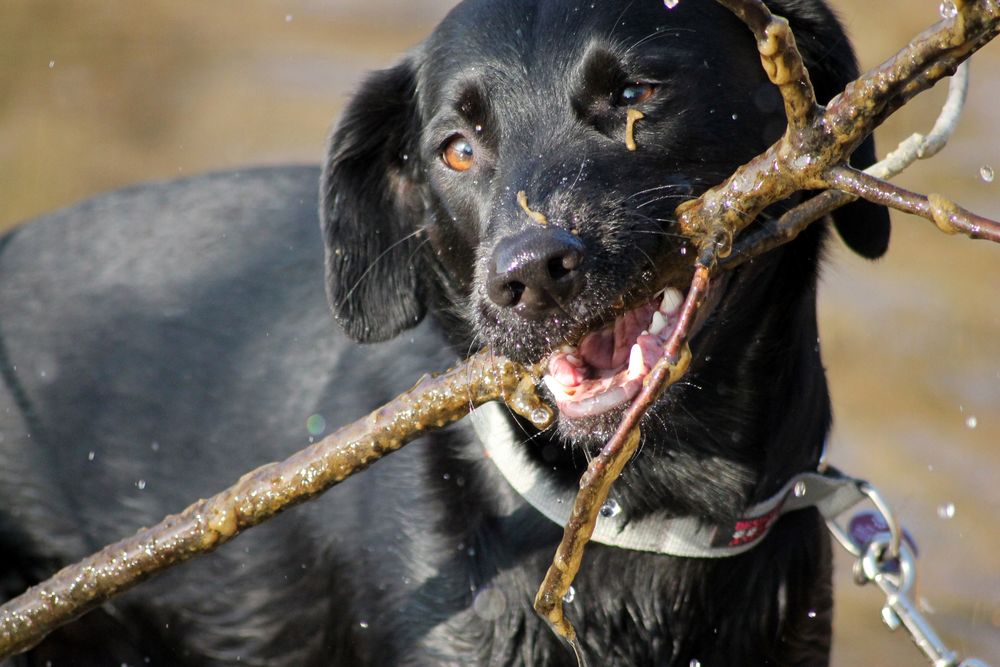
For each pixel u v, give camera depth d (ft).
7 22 84.07
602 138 21.99
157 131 70.69
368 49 87.10
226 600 26.53
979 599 35.45
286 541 25.73
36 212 59.52
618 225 20.49
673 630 23.40
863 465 41.34
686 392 22.67
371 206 25.62
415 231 25.63
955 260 55.98
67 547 28.12
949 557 37.14
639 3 22.52
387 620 23.76
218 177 30.86
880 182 16.08
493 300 19.71
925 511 38.96
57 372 28.73
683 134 22.09
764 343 22.97
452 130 23.54
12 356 29.32
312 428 25.81
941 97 71.56
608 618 23.18
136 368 28.17
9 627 20.20
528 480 22.86
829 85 23.95
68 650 28.66
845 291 52.44
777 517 23.85
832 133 16.31
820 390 24.38
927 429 43.21
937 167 64.44
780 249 22.61
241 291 28.25
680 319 16.71
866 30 82.99
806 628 24.68
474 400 19.67
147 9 90.17
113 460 27.81
